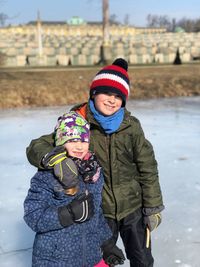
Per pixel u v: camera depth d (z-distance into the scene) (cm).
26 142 781
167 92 1589
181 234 404
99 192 248
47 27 7925
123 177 277
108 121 265
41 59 2727
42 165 235
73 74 1819
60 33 8044
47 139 259
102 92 262
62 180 226
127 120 271
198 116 1063
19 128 916
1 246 385
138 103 1362
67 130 238
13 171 605
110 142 271
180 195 503
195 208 464
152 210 280
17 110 1238
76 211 226
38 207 229
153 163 282
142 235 286
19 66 2525
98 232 255
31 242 394
